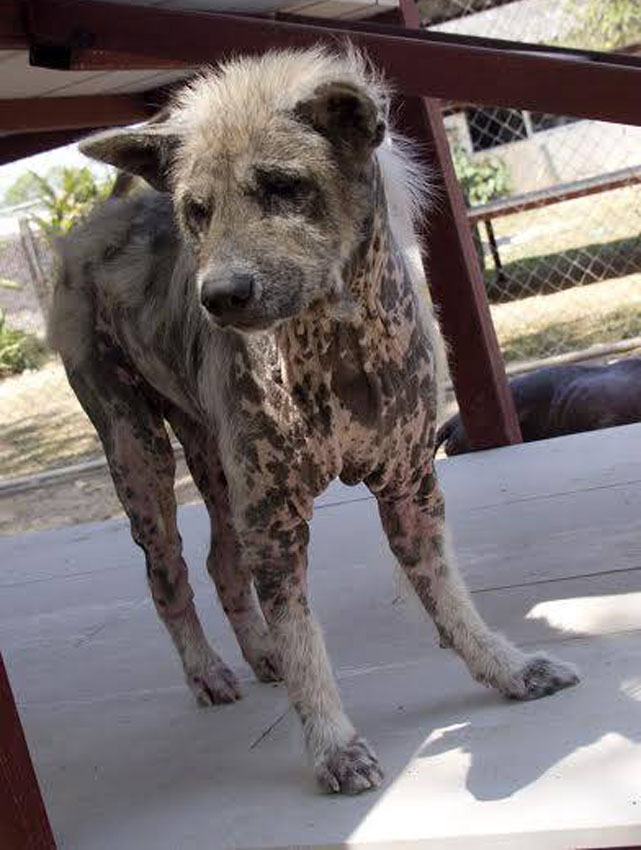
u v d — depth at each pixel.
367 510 1.89
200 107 0.91
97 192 5.12
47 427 4.12
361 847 0.91
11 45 1.42
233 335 0.98
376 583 1.53
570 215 5.36
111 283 1.22
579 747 0.97
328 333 0.94
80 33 1.41
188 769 1.12
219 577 1.29
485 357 2.09
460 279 2.09
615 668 1.11
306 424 0.97
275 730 1.17
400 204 1.03
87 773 1.17
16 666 1.56
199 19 1.38
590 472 1.80
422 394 1.02
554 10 5.13
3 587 1.95
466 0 4.13
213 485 1.27
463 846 0.88
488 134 5.76
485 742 1.02
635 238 4.71
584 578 1.37
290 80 0.90
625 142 5.53
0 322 5.06
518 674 1.09
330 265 0.89
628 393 2.21
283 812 0.98
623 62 1.37
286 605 1.01
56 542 2.17
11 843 0.97
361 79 0.92
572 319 3.78
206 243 0.88
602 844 0.85
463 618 1.10
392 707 1.14
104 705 1.35
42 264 5.04
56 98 1.94
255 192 0.87
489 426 2.10
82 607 1.76
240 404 0.99
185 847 0.97
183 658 1.28
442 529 1.10
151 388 1.25
